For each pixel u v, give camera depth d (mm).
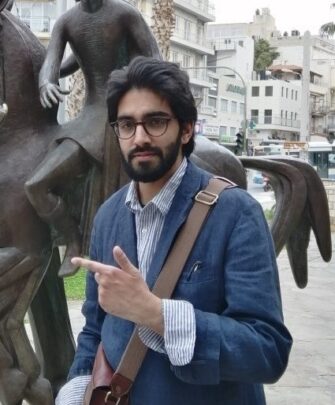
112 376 1609
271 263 1542
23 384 2861
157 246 1585
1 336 2803
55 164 2723
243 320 1484
